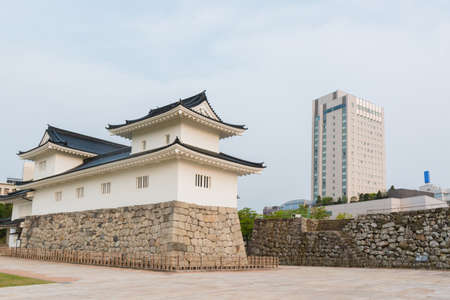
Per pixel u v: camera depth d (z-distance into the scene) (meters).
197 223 29.30
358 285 18.14
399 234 32.22
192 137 32.03
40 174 44.34
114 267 28.34
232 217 32.78
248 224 55.56
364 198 134.88
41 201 43.31
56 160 42.09
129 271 25.19
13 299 13.11
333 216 87.06
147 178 31.22
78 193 38.25
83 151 43.38
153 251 28.31
